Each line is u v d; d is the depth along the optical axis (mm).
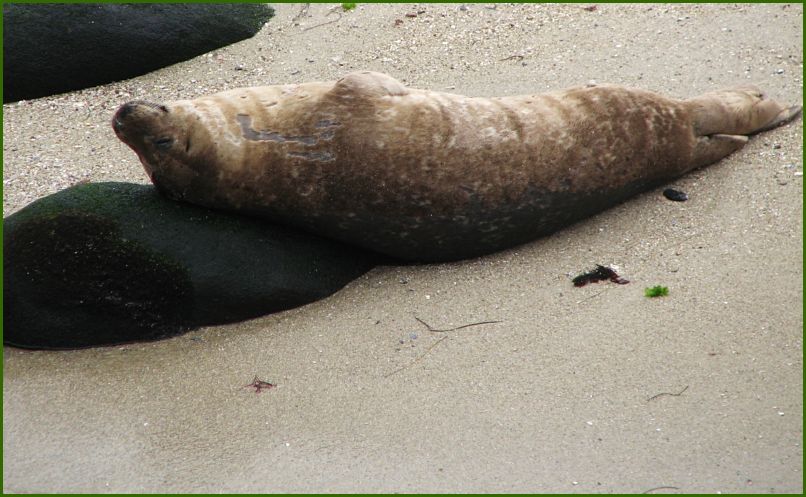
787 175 24297
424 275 23109
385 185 21672
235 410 19594
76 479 18125
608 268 22266
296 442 18656
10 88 30859
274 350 21141
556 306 21391
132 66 31828
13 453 18828
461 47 31797
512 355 20203
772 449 17453
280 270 22031
